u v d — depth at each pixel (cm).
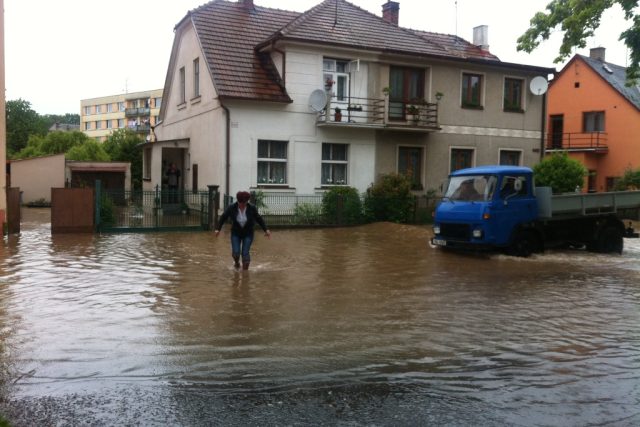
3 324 697
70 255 1294
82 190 1744
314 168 2275
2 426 413
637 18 1780
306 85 2236
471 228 1395
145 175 2923
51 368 544
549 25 1967
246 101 2128
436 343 649
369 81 2364
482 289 985
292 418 441
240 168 2136
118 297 860
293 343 639
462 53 2698
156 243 1532
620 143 3506
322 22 2381
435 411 459
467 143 2592
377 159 2406
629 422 445
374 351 614
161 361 569
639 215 1653
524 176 1442
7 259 1227
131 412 448
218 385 507
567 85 3784
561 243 1530
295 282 1013
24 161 3375
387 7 2919
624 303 884
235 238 1141
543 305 861
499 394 498
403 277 1093
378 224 2131
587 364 584
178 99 2697
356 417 445
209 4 2458
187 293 898
